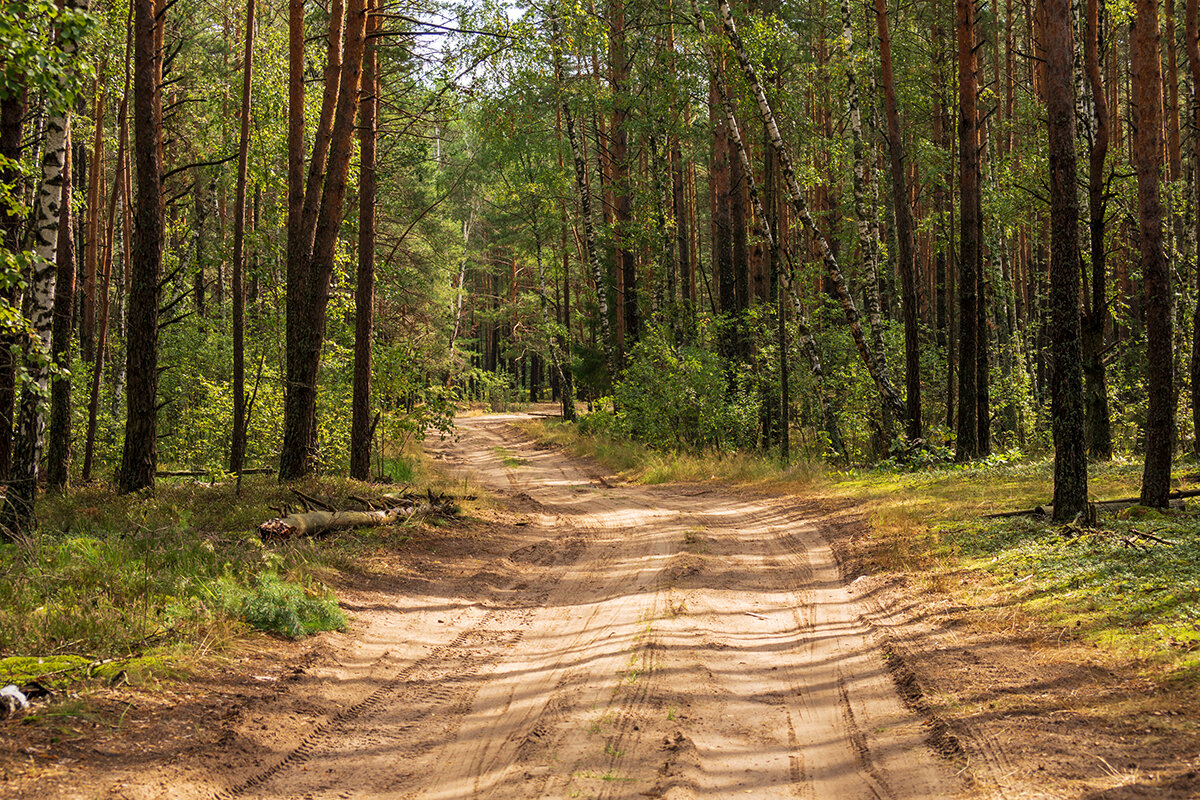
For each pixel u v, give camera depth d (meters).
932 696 5.57
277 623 7.09
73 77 7.94
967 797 4.06
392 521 12.45
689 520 14.95
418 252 36.25
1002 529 10.57
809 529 13.44
